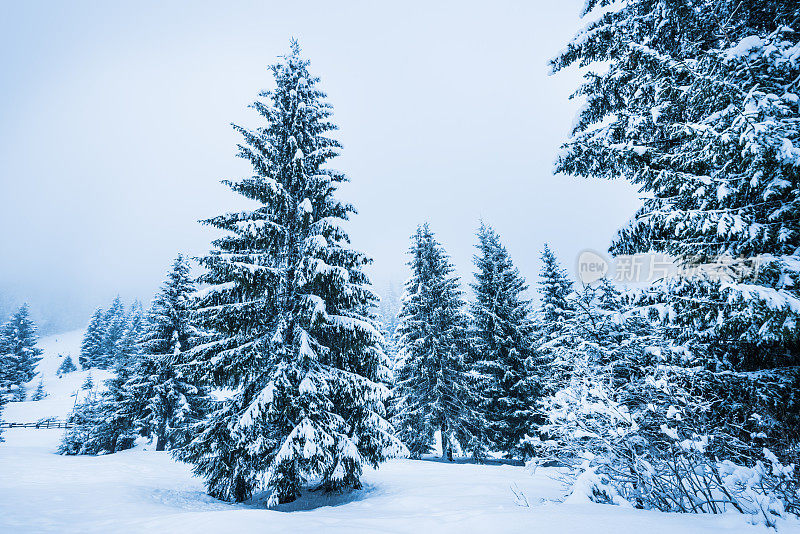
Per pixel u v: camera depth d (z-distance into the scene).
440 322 21.67
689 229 5.95
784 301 4.68
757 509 3.63
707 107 6.46
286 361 9.73
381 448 10.30
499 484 9.20
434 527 4.21
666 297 6.32
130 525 5.57
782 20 6.53
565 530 3.38
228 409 9.75
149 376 22.81
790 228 5.29
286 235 10.67
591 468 5.07
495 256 24.00
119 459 17.52
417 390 20.55
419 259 23.20
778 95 5.74
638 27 7.86
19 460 15.28
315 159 11.62
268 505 8.62
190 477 13.68
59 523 6.27
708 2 7.11
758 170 5.38
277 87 12.23
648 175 7.25
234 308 9.62
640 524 3.37
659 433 5.02
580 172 8.50
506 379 19.97
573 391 5.75
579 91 8.84
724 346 6.10
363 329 10.18
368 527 4.50
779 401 5.31
